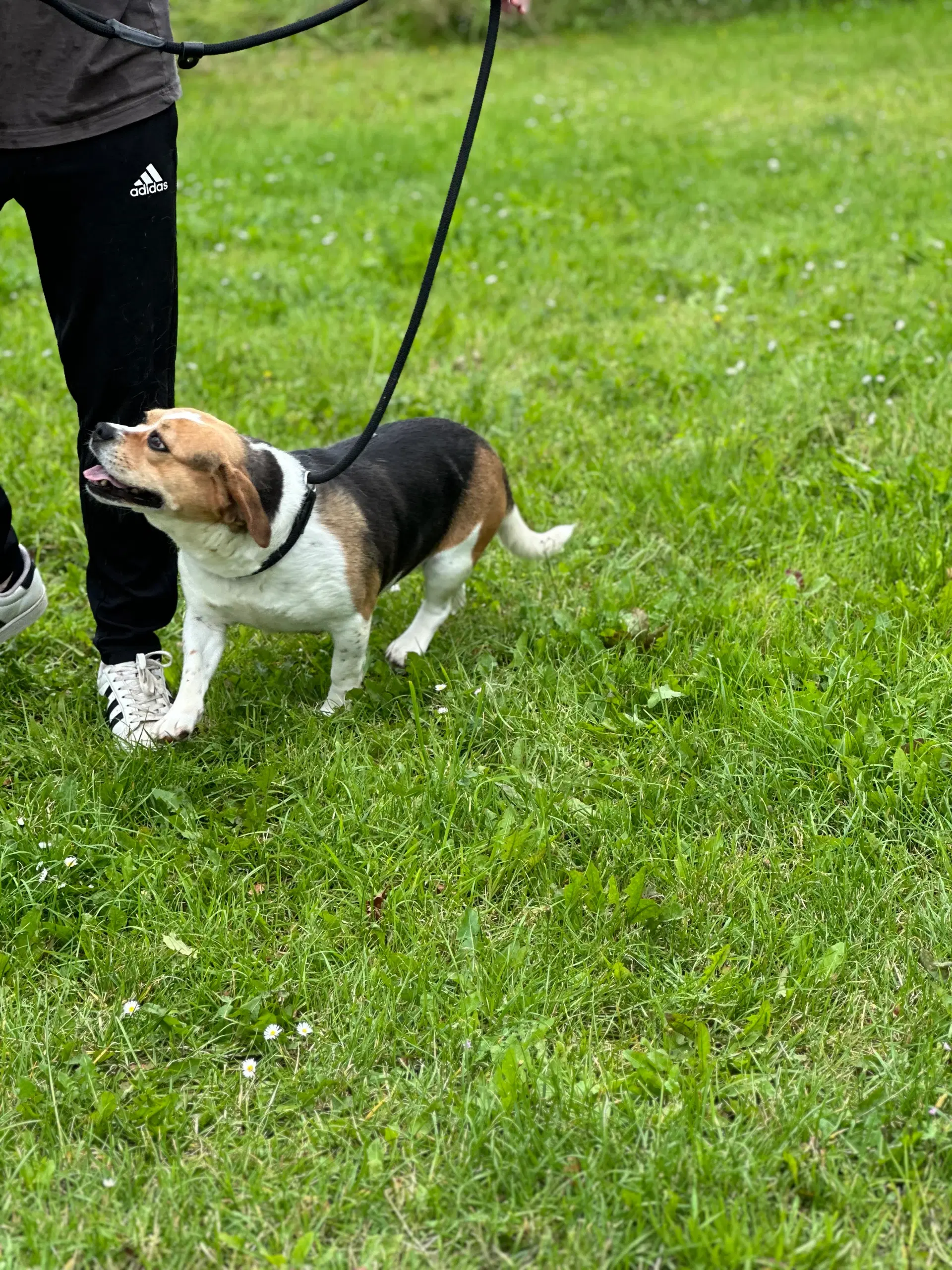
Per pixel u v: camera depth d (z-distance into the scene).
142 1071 2.51
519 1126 2.35
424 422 3.78
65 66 3.00
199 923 2.87
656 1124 2.38
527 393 5.58
